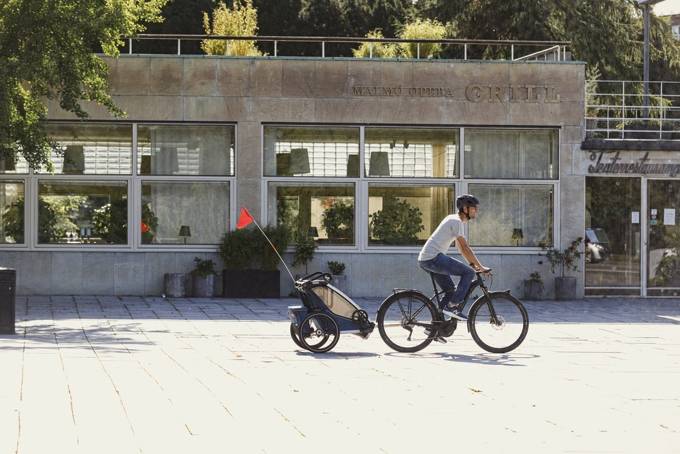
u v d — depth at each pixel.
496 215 25.81
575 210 25.86
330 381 11.68
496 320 14.77
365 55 28.77
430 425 9.08
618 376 12.40
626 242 26.22
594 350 15.33
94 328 17.59
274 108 25.08
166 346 15.06
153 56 24.75
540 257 25.77
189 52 44.59
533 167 25.92
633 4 47.22
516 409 9.95
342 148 25.36
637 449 8.18
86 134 24.75
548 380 11.97
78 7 20.27
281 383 11.47
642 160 26.05
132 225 24.81
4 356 13.38
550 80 25.75
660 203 26.28
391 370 12.70
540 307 23.62
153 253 24.84
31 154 21.36
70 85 20.58
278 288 24.50
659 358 14.35
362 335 14.75
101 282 24.70
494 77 25.64
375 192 25.42
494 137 25.81
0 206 24.48
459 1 45.78
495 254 25.69
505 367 13.14
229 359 13.65
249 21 30.38
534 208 25.91
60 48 20.39
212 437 8.41
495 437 8.59
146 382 11.33
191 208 25.03
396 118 25.33
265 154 25.23
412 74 25.39
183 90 24.86
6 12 20.30
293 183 25.23
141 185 24.89
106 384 11.11
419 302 14.78
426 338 14.77
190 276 24.73
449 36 45.59
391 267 25.39
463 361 13.75
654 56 47.31
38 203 24.55
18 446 7.96
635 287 26.22
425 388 11.23
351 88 25.27
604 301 25.30
